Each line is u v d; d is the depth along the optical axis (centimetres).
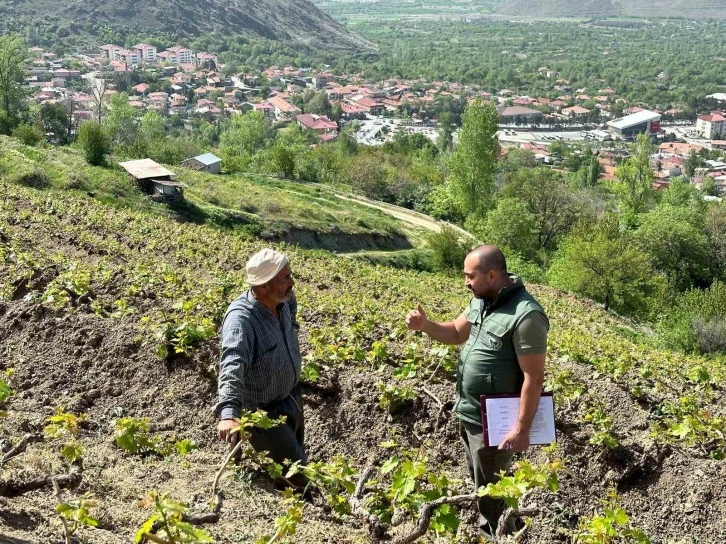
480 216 6206
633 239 5625
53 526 381
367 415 724
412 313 514
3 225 1644
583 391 859
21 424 570
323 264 2666
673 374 1249
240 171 7100
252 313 493
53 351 762
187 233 2456
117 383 722
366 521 481
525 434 460
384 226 5019
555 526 616
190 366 737
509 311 465
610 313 3612
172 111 17200
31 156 4259
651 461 707
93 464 514
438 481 424
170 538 325
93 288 979
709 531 642
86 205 2627
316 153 7844
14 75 7669
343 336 919
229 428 445
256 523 454
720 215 6053
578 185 10125
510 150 13725
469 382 484
